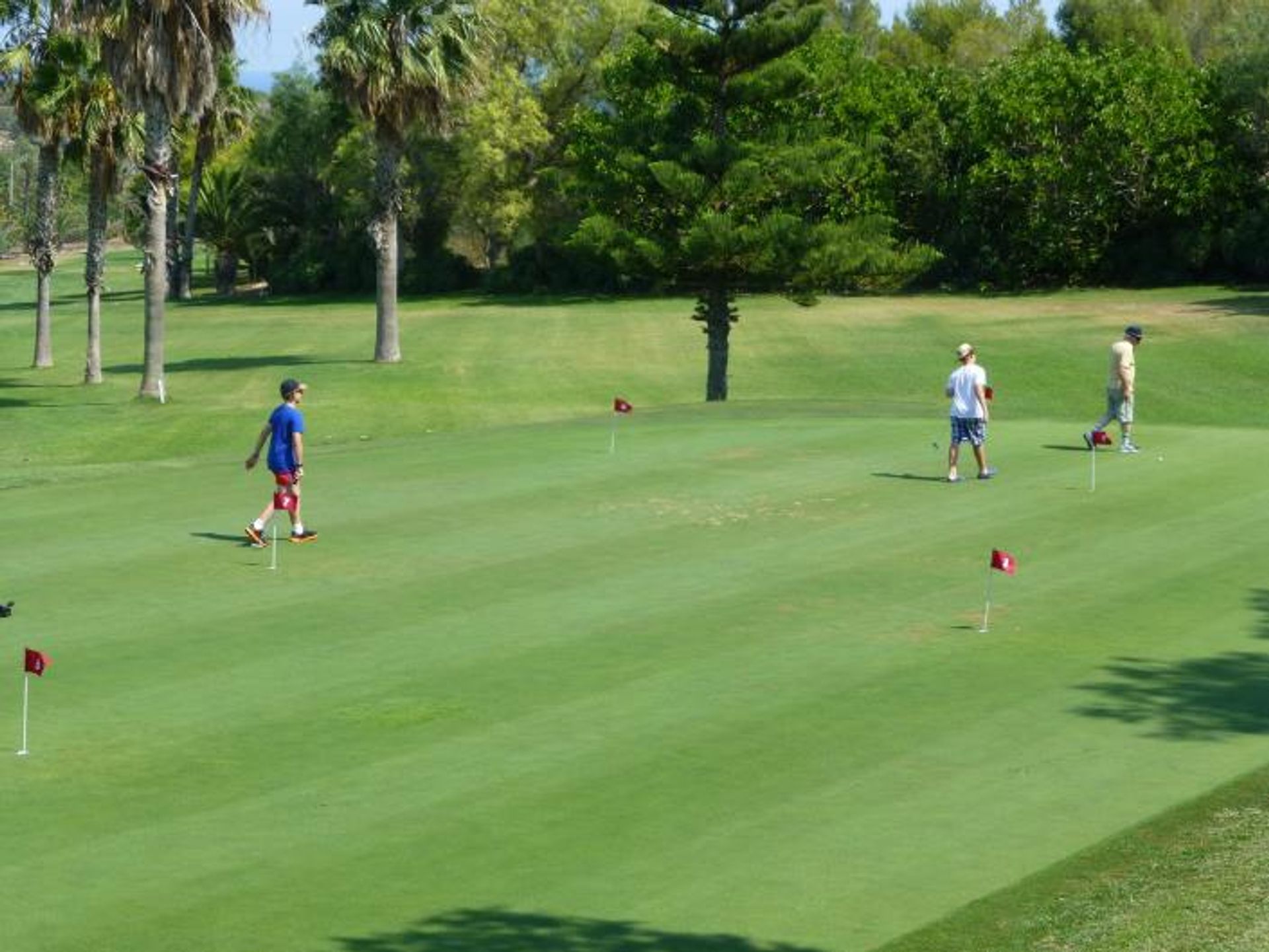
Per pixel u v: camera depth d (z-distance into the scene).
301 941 12.30
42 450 51.47
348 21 70.56
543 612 21.64
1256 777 15.23
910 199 103.31
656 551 24.78
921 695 18.17
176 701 18.27
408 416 58.97
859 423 36.47
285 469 25.12
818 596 22.27
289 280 123.38
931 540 25.20
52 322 104.06
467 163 111.94
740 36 59.88
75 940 12.39
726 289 62.50
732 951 11.94
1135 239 100.50
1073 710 17.61
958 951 11.48
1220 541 24.92
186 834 14.59
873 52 151.75
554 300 107.62
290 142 128.12
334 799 15.35
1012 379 68.12
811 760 16.19
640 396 64.81
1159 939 11.25
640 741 16.81
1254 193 97.19
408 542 25.47
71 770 16.25
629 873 13.48
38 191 76.38
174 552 24.94
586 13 114.06
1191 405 62.12
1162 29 124.44
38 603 22.17
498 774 15.93
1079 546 24.72
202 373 72.12
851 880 13.22
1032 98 98.19
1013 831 14.21
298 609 21.86
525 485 29.61
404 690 18.58
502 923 12.54
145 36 56.88
